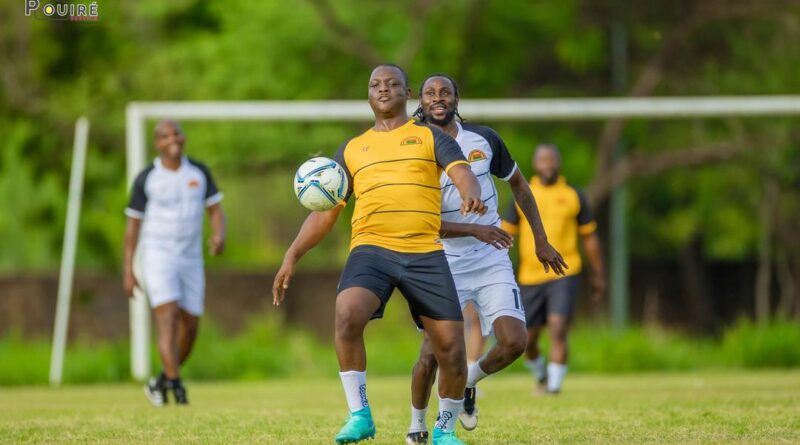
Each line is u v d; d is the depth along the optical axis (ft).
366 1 294.25
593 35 306.96
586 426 86.07
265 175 311.06
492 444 73.82
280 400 129.39
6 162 315.37
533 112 204.64
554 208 134.31
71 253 191.83
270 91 297.53
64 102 308.40
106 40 315.37
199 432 84.12
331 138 295.48
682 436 77.10
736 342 224.74
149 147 260.42
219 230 128.98
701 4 299.38
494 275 80.74
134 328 186.39
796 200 323.78
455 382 67.41
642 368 211.61
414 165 67.77
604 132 294.46
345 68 302.04
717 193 331.77
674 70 313.53
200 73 307.78
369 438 75.10
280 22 295.07
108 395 145.89
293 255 70.38
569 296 133.80
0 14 305.12
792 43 312.29
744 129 299.79
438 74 84.12
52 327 292.61
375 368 212.23
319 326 308.60
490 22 300.61
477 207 65.16
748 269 340.59
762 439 73.92
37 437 80.89
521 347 78.48
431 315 67.15
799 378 168.25
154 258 123.75
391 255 67.51
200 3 321.32
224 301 305.94
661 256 360.89
